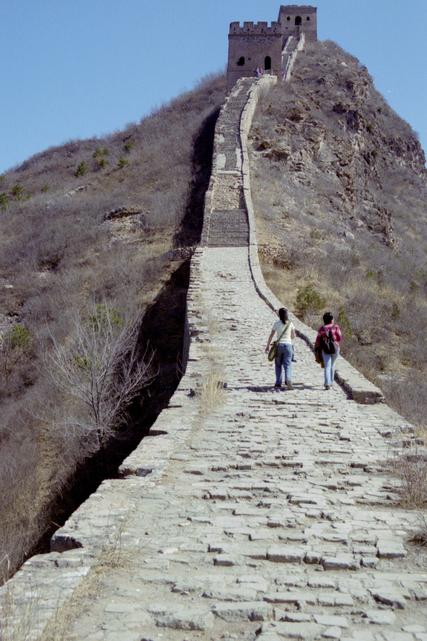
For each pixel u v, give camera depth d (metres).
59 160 61.62
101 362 18.53
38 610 4.30
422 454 8.44
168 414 10.82
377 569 5.31
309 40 82.56
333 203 46.00
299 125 52.62
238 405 11.73
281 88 59.50
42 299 32.12
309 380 14.15
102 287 31.03
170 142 54.62
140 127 64.56
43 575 4.95
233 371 14.55
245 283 25.31
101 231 39.00
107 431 17.08
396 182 66.88
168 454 8.52
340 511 6.63
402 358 24.78
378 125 70.75
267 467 8.22
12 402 23.47
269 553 5.50
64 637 4.03
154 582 4.95
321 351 13.60
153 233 37.34
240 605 4.56
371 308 28.75
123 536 5.75
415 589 4.88
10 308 32.50
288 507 6.75
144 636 4.13
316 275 31.12
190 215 38.34
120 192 45.84
